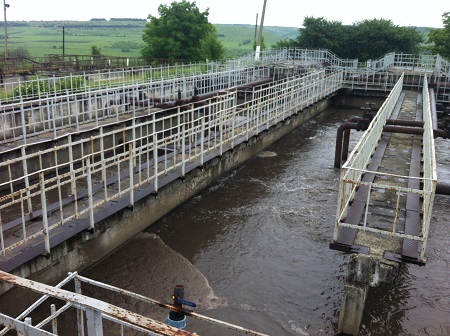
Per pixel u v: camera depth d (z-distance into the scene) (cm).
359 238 696
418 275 856
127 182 983
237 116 1728
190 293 782
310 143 1862
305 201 1215
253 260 904
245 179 1374
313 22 4603
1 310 627
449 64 3109
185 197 1138
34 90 1842
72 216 739
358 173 874
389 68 3375
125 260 869
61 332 646
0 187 1096
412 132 1309
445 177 1484
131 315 238
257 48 3369
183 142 1030
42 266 676
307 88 2119
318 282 832
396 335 693
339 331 681
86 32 14112
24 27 17738
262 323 710
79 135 1327
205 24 3462
